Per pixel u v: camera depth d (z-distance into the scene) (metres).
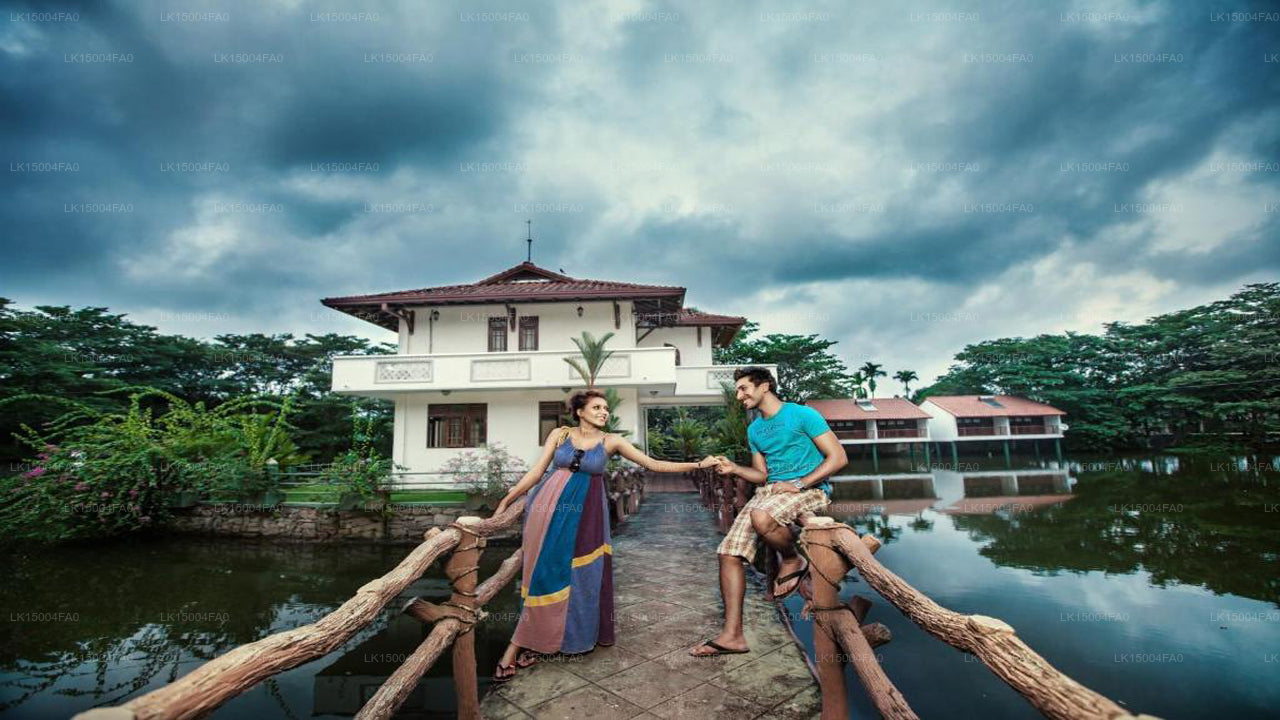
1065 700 1.13
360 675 5.34
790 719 2.55
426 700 4.36
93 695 5.33
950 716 4.10
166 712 0.99
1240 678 5.15
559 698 2.78
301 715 4.53
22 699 5.22
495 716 2.62
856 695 3.91
